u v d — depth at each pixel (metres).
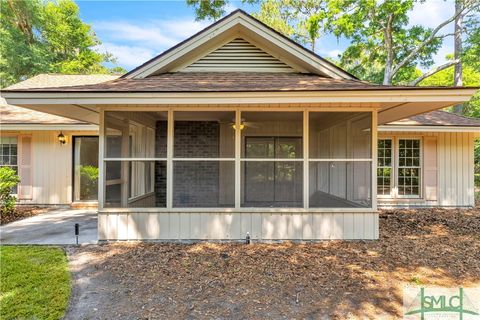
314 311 3.12
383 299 3.38
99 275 4.03
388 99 4.97
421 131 9.65
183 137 5.68
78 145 9.84
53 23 23.77
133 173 5.67
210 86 5.49
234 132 5.67
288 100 5.05
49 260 4.52
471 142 10.02
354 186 5.66
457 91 4.86
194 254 4.88
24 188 9.60
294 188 5.64
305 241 5.59
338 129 5.64
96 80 12.10
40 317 2.99
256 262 4.52
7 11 20.39
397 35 16.36
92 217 7.90
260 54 6.96
